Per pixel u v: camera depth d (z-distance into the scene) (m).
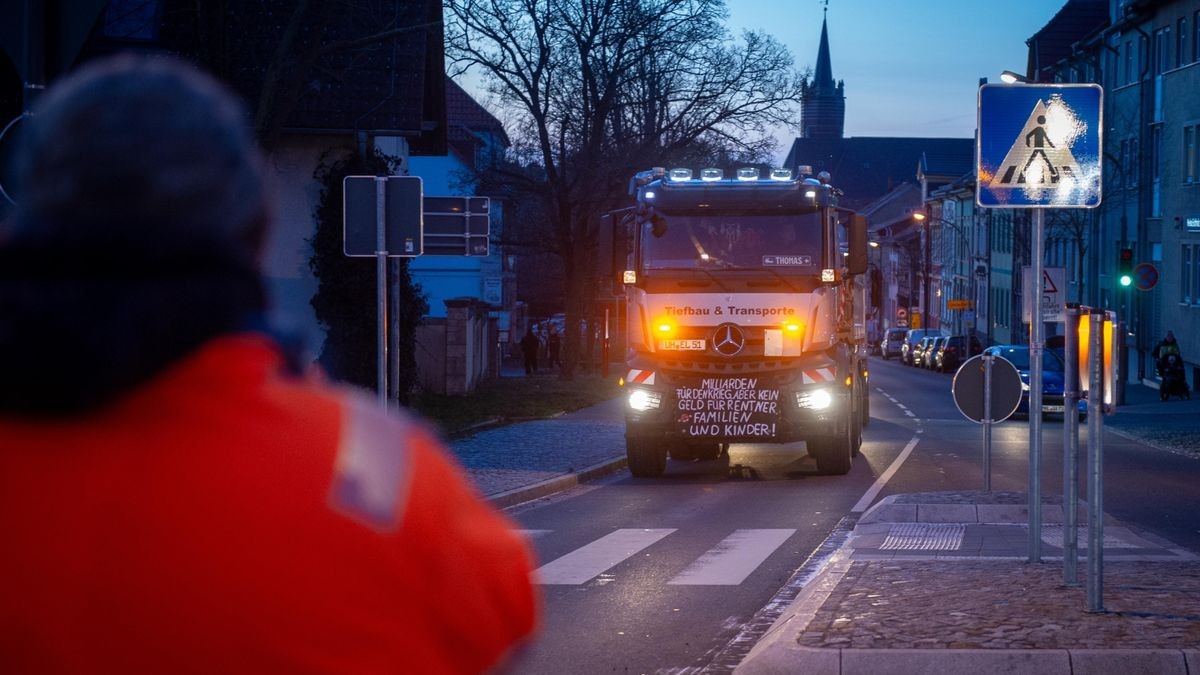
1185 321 48.22
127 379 1.33
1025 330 63.78
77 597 1.30
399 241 14.77
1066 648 6.65
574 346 46.62
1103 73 59.38
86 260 1.33
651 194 19.06
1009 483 18.38
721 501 16.38
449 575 1.43
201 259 1.38
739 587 10.25
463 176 46.44
